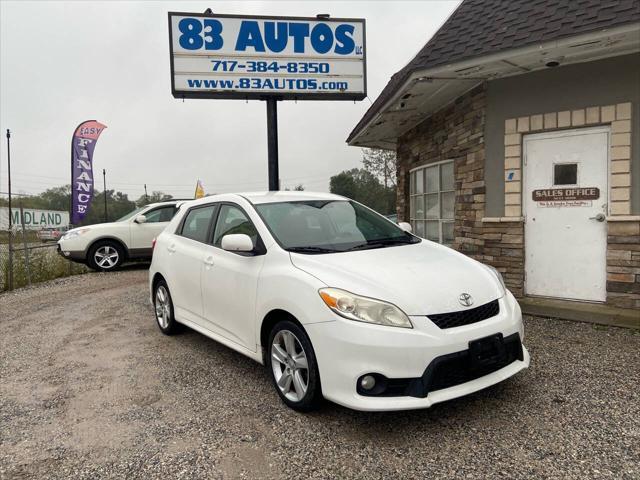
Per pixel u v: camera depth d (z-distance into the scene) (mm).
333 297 3023
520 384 3678
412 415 3256
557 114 5855
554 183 6000
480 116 6559
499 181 6391
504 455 2732
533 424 3068
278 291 3404
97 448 2998
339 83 8594
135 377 4199
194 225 5062
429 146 8641
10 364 4703
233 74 8273
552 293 6082
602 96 5570
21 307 7629
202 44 8164
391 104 7594
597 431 2953
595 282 5789
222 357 4664
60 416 3469
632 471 2537
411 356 2838
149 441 3061
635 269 5449
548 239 6070
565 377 3777
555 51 5227
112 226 11414
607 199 5664
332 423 3189
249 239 3711
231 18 8219
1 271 10000
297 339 3277
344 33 8555
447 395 2912
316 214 4281
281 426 3180
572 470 2566
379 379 2900
